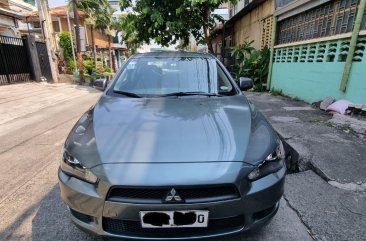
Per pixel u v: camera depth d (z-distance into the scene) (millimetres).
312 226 2090
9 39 11180
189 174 1564
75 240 2020
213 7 9047
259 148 1794
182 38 9758
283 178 1825
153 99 2514
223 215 1611
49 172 3219
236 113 2201
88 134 1948
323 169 2820
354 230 2025
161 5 8867
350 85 4754
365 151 3227
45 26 12516
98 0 19812
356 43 4539
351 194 2455
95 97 9086
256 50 9555
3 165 3453
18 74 11719
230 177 1582
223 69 3115
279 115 5031
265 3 9625
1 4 14461
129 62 3160
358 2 4570
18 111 6652
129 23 8906
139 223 1615
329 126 4238
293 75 6926
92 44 22438
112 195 1601
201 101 2463
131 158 1656
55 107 7230
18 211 2418
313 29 6031
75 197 1696
